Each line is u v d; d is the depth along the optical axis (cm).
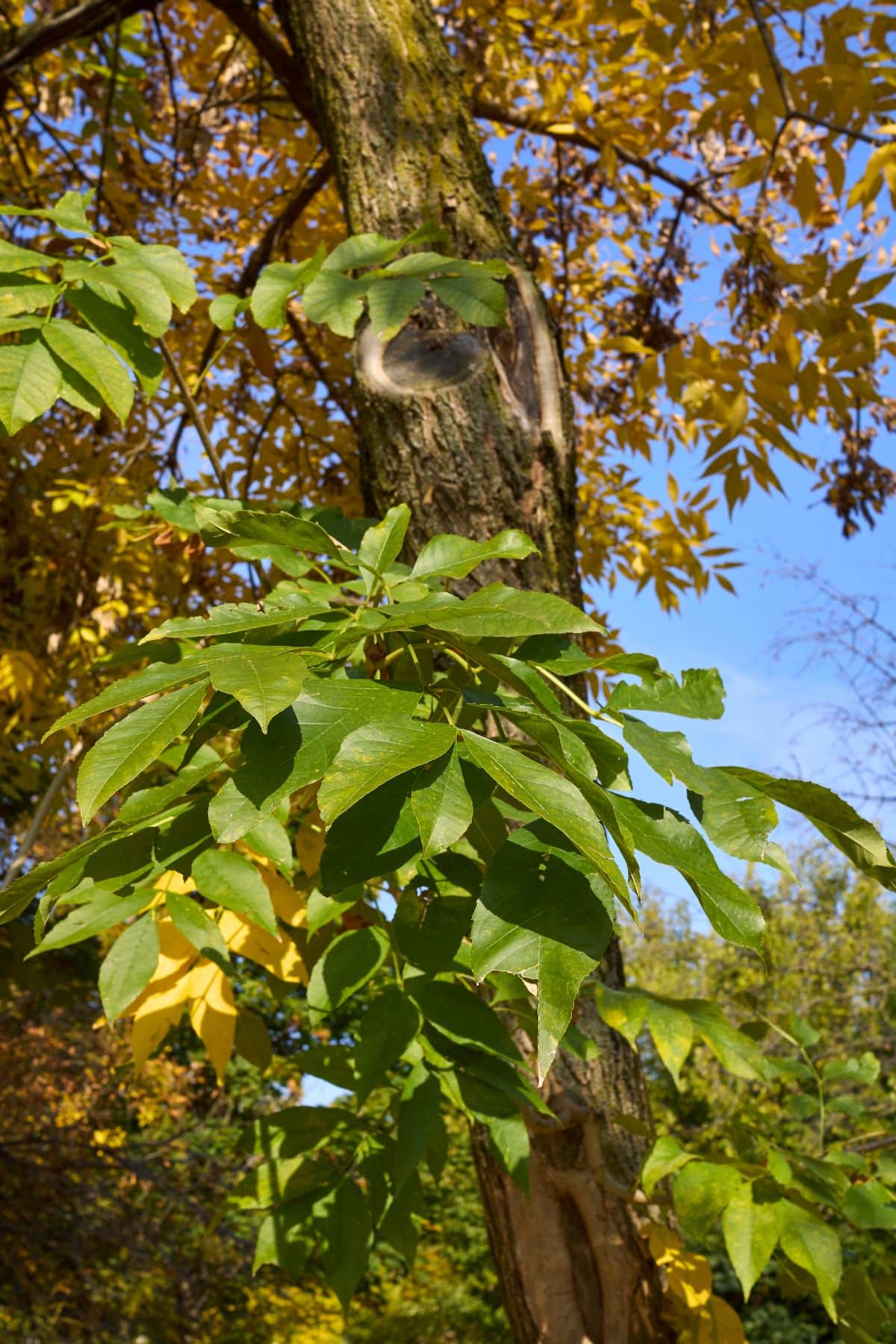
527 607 74
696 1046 768
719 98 270
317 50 213
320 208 403
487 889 67
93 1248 765
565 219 417
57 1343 763
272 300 143
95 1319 784
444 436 171
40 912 80
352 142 203
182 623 86
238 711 76
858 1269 141
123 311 121
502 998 112
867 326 259
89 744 174
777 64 249
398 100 204
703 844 78
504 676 84
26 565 364
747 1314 831
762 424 269
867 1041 673
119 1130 816
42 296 115
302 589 113
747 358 305
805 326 267
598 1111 154
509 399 176
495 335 184
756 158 269
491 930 65
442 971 96
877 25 254
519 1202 154
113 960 105
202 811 92
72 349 109
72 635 334
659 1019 127
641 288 410
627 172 404
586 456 462
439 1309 1273
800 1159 144
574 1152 152
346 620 88
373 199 198
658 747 89
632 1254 151
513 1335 157
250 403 399
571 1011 61
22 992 621
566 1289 150
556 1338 148
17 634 352
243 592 330
